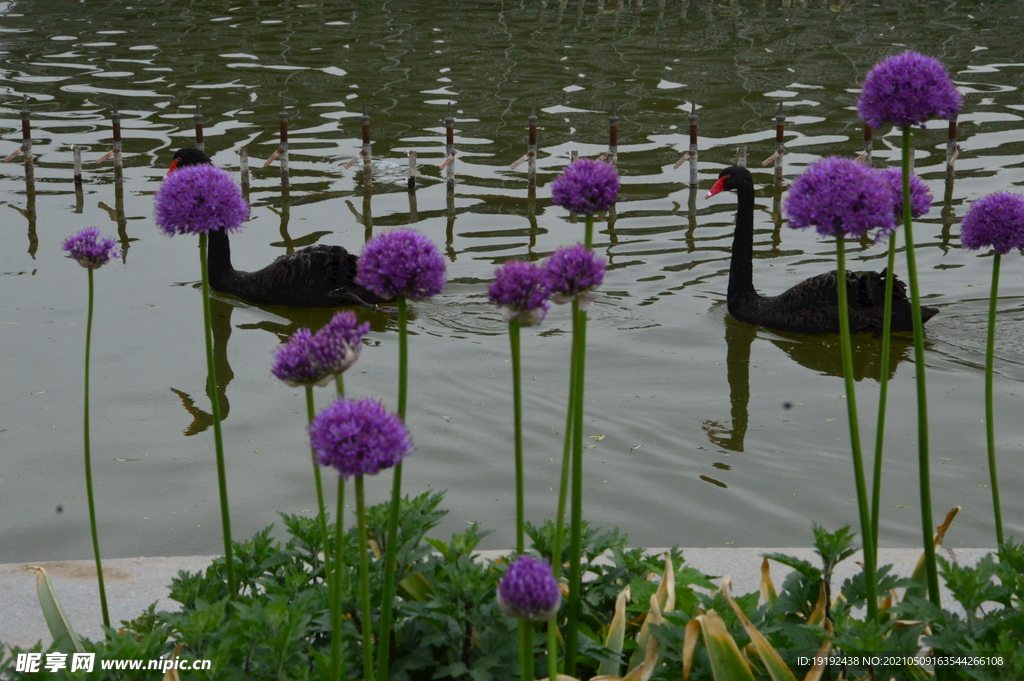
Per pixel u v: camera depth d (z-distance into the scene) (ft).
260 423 38.22
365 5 145.38
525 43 120.78
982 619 15.49
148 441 36.70
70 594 21.35
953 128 65.82
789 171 74.13
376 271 13.32
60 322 47.88
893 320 46.37
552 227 62.28
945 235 60.03
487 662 14.75
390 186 71.05
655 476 33.91
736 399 39.99
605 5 149.28
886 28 131.95
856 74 105.50
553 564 14.51
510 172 74.13
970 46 119.34
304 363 12.86
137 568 22.41
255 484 33.68
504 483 33.50
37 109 91.25
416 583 16.43
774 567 22.00
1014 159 75.51
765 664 15.03
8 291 51.70
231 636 14.67
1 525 31.24
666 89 99.30
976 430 37.01
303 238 60.90
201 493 33.17
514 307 13.84
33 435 36.99
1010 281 52.13
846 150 78.84
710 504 32.14
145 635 16.08
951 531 30.37
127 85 99.81
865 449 35.81
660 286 52.54
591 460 35.04
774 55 114.93
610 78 103.65
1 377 41.81
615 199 13.83
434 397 39.88
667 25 134.31
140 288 52.70
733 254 48.62
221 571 17.29
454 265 55.47
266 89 98.43
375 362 43.50
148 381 41.83
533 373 42.14
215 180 15.44
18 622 20.54
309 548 17.30
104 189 70.13
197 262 57.00
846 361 14.44
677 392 40.52
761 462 34.83
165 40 120.88
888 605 16.52
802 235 61.21
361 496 12.77
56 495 33.06
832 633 15.74
